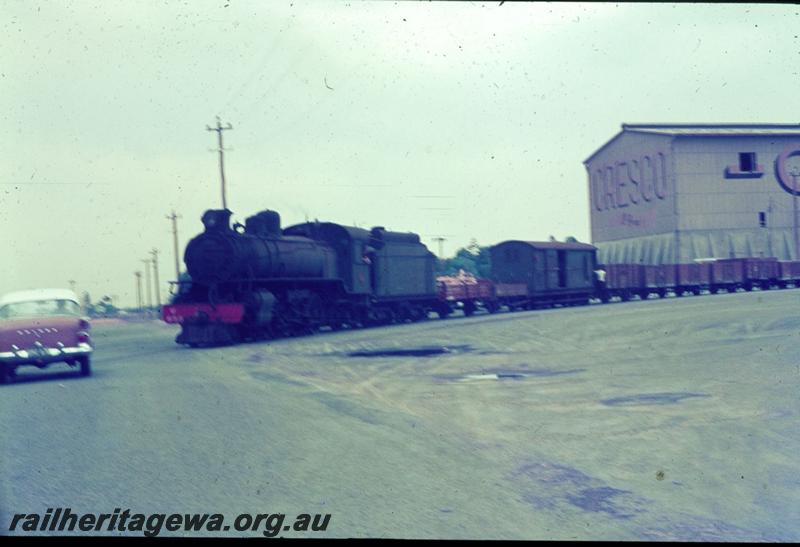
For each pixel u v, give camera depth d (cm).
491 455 851
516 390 1317
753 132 4266
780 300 3584
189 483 740
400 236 3559
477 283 4019
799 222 4384
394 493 699
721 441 893
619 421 1021
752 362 1534
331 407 1188
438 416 1096
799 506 660
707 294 4597
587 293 4391
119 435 982
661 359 1652
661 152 4247
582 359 1725
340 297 3188
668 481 738
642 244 4488
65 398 1352
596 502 670
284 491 709
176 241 2612
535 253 4075
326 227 3238
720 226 4331
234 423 1058
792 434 917
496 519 624
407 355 1983
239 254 2577
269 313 2669
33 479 759
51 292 1712
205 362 1967
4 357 1619
